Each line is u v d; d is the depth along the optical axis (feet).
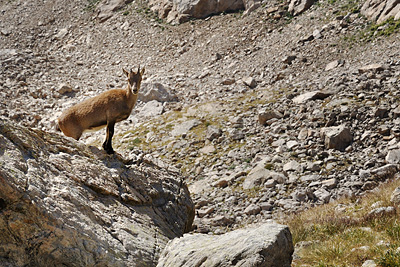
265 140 121.90
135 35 234.38
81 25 257.14
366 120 118.11
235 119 134.51
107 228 45.24
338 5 194.59
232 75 173.99
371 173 99.25
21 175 39.73
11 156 41.14
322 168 105.09
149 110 155.33
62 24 262.26
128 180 55.42
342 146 111.96
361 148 110.22
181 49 212.02
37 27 261.85
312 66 161.27
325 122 122.42
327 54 164.86
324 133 115.24
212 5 233.35
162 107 155.53
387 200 73.31
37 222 38.83
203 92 164.55
